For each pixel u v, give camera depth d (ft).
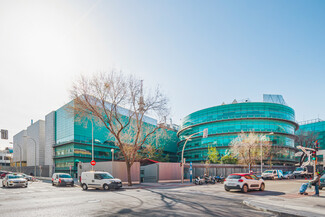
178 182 115.24
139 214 33.81
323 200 46.96
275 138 230.27
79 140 228.02
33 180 144.87
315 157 69.26
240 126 237.45
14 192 69.31
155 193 63.52
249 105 238.07
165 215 33.17
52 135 263.90
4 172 174.81
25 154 335.67
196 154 269.23
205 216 32.71
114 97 89.86
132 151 95.20
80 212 35.50
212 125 255.09
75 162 225.35
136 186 89.10
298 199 48.52
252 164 178.81
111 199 50.47
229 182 66.49
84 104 88.53
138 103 93.56
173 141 348.18
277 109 237.86
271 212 36.47
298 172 152.66
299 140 251.39
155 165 119.55
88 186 77.05
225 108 247.50
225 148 238.27
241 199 51.11
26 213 35.19
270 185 92.48
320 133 302.04
